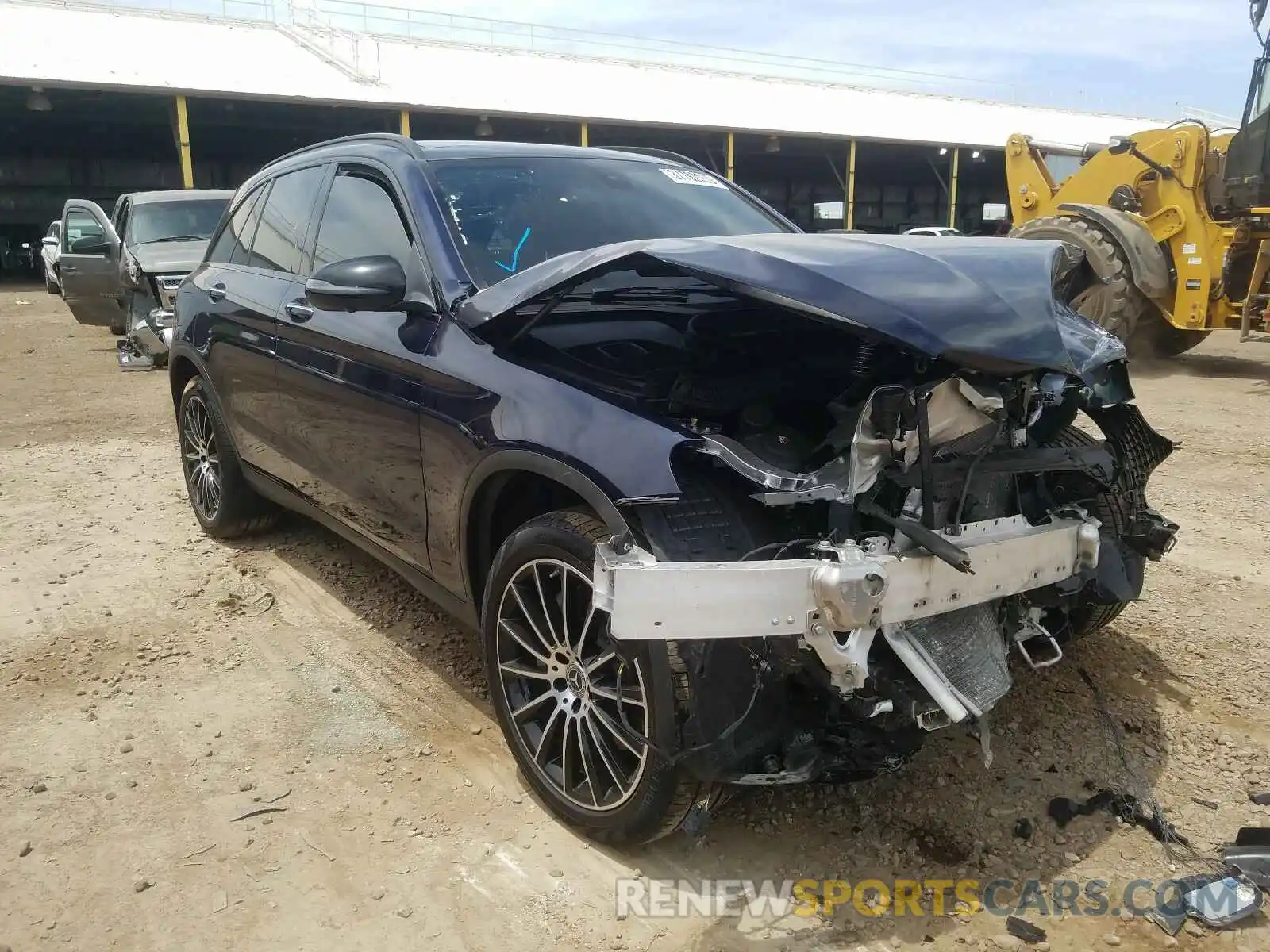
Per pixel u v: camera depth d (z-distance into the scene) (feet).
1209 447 23.67
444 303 10.52
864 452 7.78
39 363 39.63
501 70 103.71
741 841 9.07
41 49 79.66
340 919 8.11
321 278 10.78
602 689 8.69
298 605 14.38
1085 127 129.39
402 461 10.94
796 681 8.12
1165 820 9.30
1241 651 12.62
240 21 100.63
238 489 16.24
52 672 12.35
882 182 146.51
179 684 12.05
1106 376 9.89
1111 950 7.74
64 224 47.01
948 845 8.99
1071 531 9.23
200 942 7.86
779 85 127.24
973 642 8.63
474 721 11.18
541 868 8.71
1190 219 33.42
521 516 10.26
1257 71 32.17
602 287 10.22
